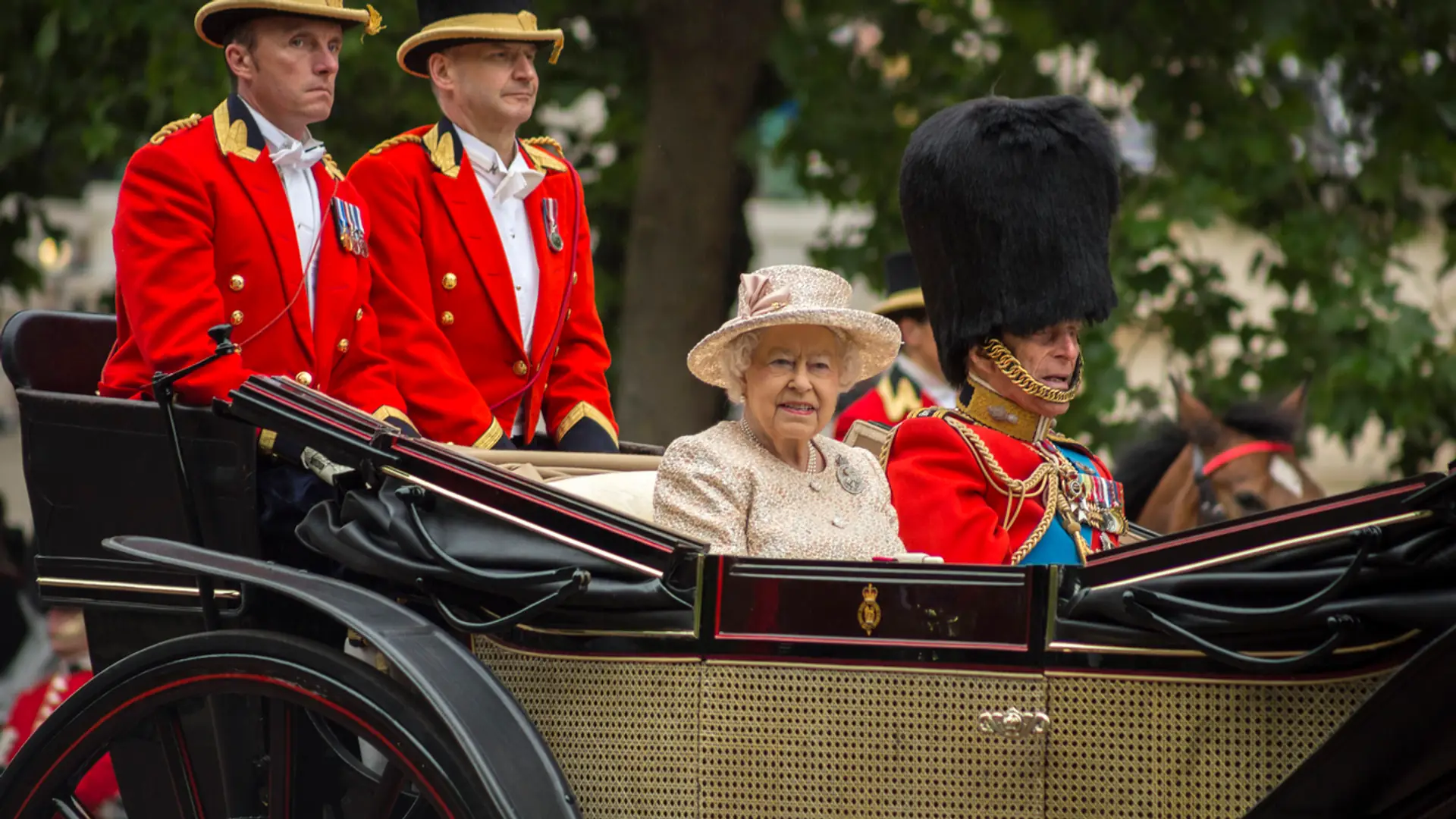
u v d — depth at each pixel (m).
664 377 29.00
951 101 31.47
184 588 12.23
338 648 12.74
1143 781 10.27
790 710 10.75
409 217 15.37
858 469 12.70
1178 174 31.38
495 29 15.32
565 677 11.27
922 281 14.50
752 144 29.41
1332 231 31.44
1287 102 31.84
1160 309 33.12
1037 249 13.73
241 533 12.02
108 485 12.34
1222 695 10.18
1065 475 13.80
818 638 10.73
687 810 10.92
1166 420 22.75
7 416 59.62
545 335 16.00
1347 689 10.05
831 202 33.31
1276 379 31.91
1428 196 35.00
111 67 32.03
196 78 29.42
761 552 11.80
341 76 29.59
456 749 10.59
